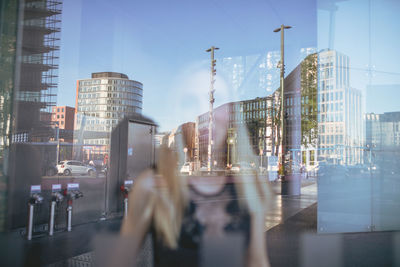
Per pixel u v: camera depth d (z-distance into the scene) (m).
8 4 4.15
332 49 6.46
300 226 6.33
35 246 4.38
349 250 4.44
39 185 5.41
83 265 3.46
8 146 4.41
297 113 34.34
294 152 32.22
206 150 25.84
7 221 4.23
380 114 6.44
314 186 19.33
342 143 6.34
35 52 5.46
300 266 3.63
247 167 29.95
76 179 6.46
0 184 4.25
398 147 6.39
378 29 6.52
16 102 4.46
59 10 6.32
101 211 7.00
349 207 6.04
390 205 6.05
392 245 4.76
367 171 6.28
